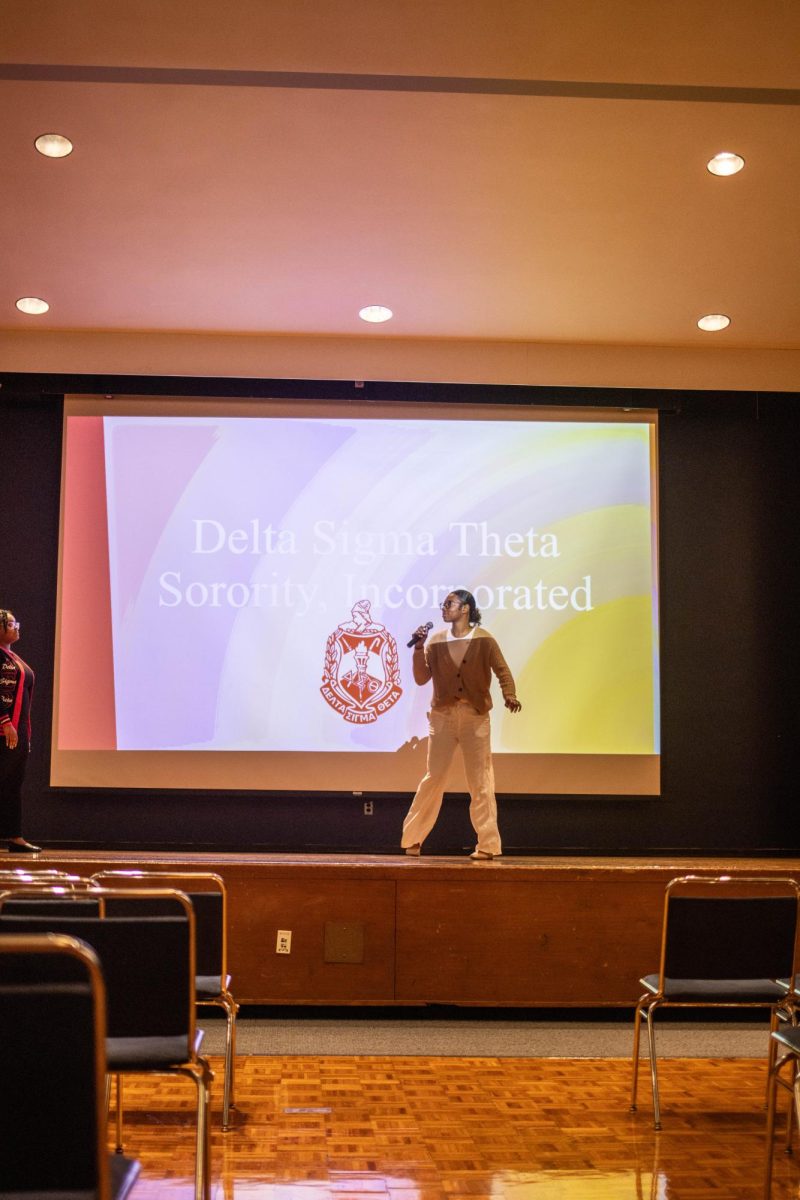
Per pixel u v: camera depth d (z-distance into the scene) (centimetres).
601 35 405
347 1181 328
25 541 697
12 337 695
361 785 680
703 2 386
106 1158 183
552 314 663
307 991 559
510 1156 352
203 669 682
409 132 470
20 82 436
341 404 702
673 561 718
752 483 723
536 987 565
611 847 695
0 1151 183
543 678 692
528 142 477
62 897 338
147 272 610
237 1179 329
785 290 627
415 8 391
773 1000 404
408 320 674
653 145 478
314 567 691
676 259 589
